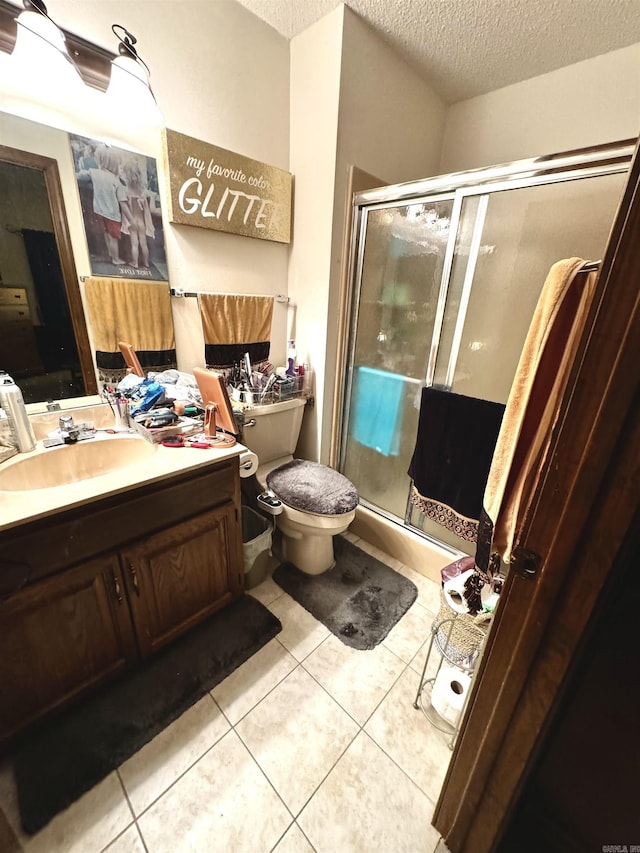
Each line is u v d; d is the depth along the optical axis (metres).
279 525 1.69
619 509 0.45
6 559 0.82
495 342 1.47
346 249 1.69
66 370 1.30
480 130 1.92
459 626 1.05
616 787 0.57
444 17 1.37
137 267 1.40
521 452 0.87
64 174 1.17
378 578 1.70
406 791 0.95
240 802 0.92
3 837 0.84
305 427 2.01
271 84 1.58
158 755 1.00
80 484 0.96
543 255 1.31
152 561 1.11
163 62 1.28
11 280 1.13
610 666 0.53
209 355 1.62
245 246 1.70
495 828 0.72
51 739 1.01
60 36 1.01
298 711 1.13
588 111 1.61
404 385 1.73
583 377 0.46
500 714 0.64
